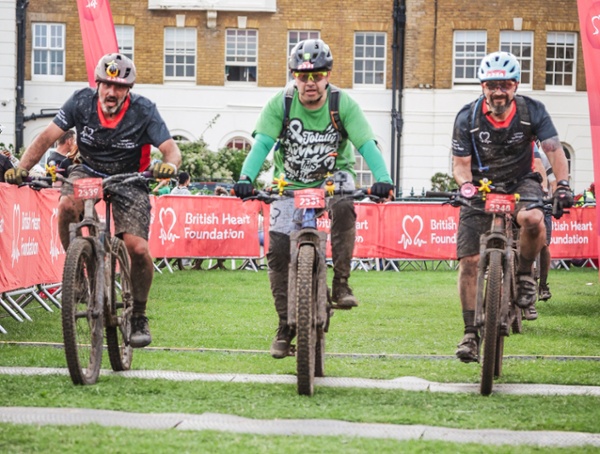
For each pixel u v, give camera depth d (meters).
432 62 49.09
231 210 28.59
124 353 10.88
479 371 11.35
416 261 31.66
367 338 14.24
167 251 28.03
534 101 10.86
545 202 10.43
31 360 11.27
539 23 49.22
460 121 10.92
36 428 7.88
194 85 49.53
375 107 49.59
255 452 7.29
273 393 9.66
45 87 48.53
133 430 7.88
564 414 8.96
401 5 49.28
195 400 9.19
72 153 16.45
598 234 16.61
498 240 10.32
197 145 43.78
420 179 49.22
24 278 16.39
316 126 10.18
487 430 8.25
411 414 8.79
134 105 10.53
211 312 17.36
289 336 10.38
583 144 49.69
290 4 49.31
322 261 9.68
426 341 14.01
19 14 48.12
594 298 21.16
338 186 10.23
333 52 49.41
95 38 22.81
